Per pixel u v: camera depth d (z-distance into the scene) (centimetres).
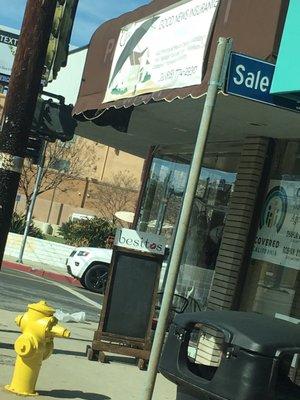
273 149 868
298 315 780
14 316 1014
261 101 553
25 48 635
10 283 1512
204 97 721
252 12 632
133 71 859
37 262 2370
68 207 4988
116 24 969
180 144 1177
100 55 1002
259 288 849
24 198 4288
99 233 2683
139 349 794
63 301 1388
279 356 379
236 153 969
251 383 376
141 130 1126
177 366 429
